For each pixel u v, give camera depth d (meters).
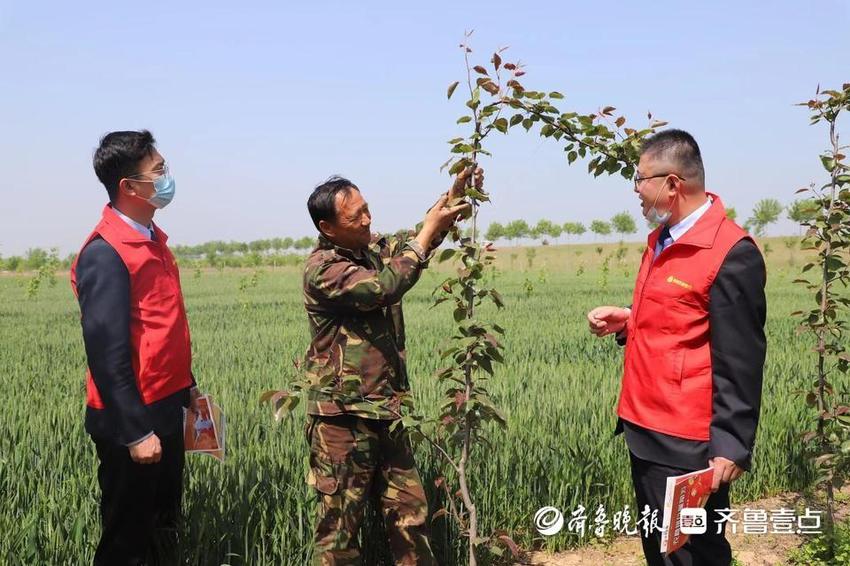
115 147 3.19
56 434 5.24
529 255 60.84
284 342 12.77
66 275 69.00
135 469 3.24
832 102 3.97
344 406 3.32
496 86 2.97
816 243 4.30
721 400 2.86
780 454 5.58
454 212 3.09
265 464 4.37
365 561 3.91
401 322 3.65
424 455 4.40
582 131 3.43
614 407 6.05
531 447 4.93
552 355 10.34
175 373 3.41
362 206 3.36
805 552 4.34
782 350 10.30
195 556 3.62
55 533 3.62
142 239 3.27
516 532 4.59
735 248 2.86
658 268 3.08
